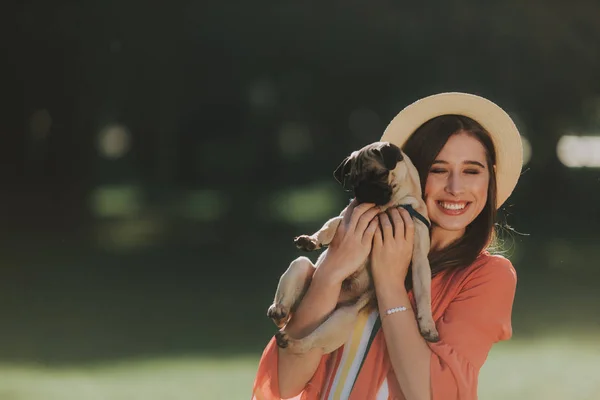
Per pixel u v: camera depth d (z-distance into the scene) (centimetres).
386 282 352
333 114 3475
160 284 1688
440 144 370
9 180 2472
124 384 918
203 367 1008
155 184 3847
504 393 867
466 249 369
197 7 2553
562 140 2545
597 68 2309
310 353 355
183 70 2852
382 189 363
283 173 3912
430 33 2455
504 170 386
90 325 1293
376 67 2761
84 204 2552
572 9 2222
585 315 1311
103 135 4384
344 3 2591
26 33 2266
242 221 2731
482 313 349
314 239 364
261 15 2645
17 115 2425
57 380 949
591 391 871
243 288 1633
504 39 2347
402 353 339
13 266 1911
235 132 3825
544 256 1930
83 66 2408
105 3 2323
